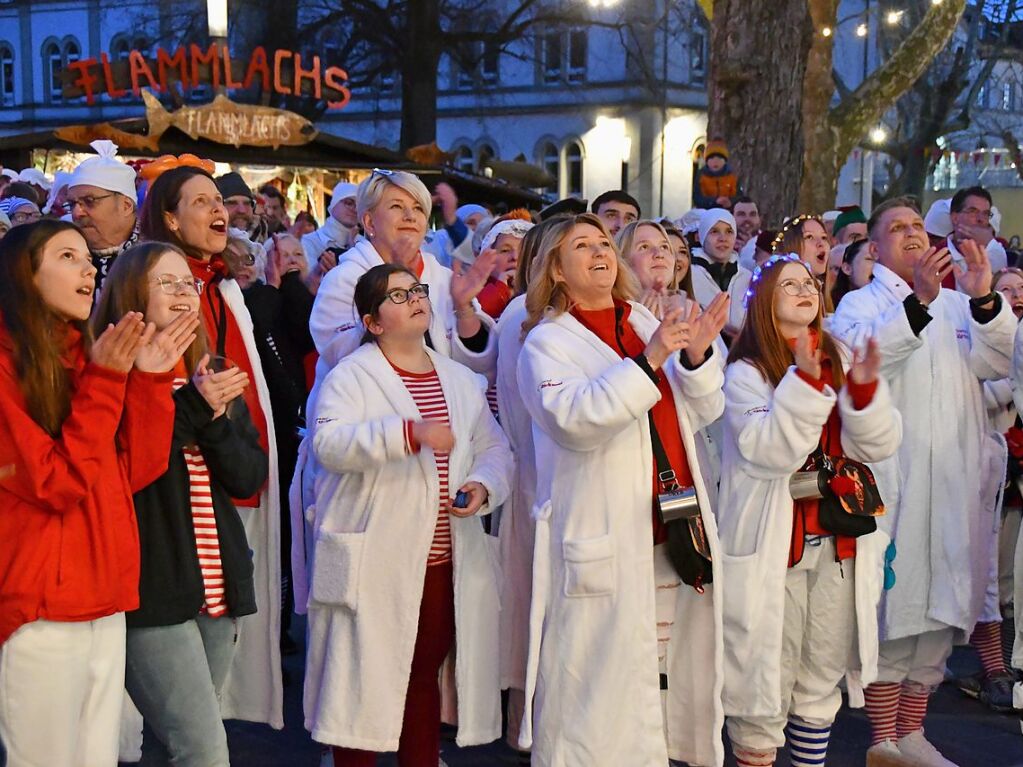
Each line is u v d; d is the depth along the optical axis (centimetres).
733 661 374
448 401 378
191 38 3309
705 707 367
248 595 329
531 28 3847
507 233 496
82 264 281
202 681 308
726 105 1114
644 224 445
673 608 369
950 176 3466
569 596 353
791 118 1098
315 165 1508
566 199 555
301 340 548
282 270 548
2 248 277
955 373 461
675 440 363
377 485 360
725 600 374
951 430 454
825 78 1230
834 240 745
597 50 4409
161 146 1434
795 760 394
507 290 495
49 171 1400
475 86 4575
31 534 273
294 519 420
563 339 362
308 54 3381
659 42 4253
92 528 277
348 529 365
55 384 275
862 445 374
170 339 292
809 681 387
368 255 426
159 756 313
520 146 4597
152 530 303
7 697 272
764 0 1088
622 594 349
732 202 928
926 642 450
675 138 4428
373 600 360
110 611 280
